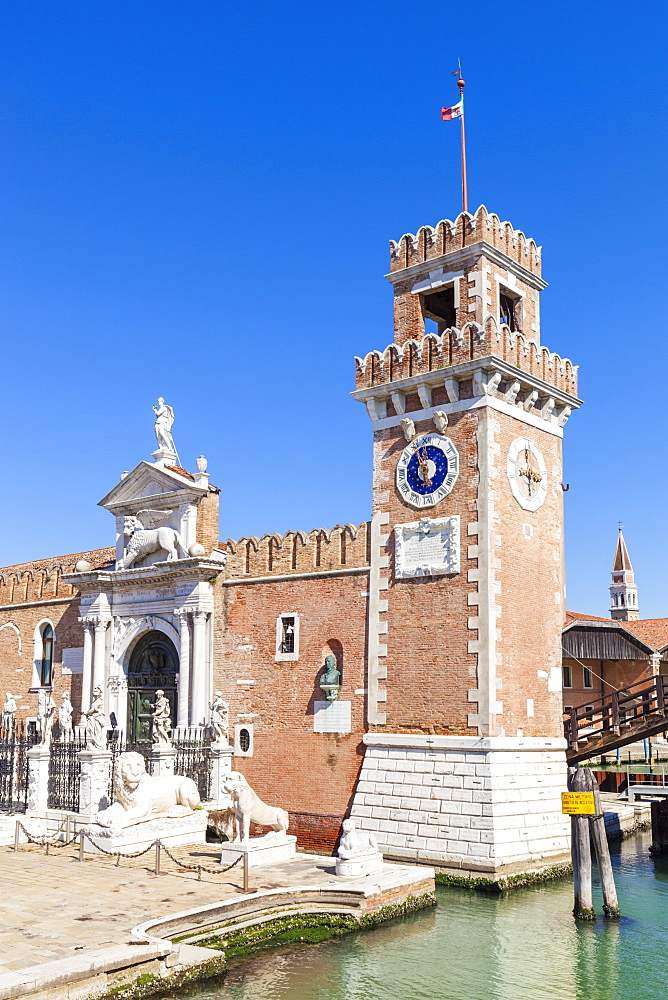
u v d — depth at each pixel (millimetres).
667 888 27812
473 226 31359
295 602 33812
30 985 15461
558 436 33438
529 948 21375
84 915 19812
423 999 18156
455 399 30438
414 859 28062
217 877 23719
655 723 30422
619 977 19484
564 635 42781
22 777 32812
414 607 30188
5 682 45312
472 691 28219
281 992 18406
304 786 32125
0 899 21188
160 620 37562
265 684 34125
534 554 30906
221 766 32875
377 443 32344
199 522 37281
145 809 27625
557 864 28281
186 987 18328
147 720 37938
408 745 29281
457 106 33969
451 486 30016
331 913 22391
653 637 53812
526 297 33469
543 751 29531
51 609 43781
